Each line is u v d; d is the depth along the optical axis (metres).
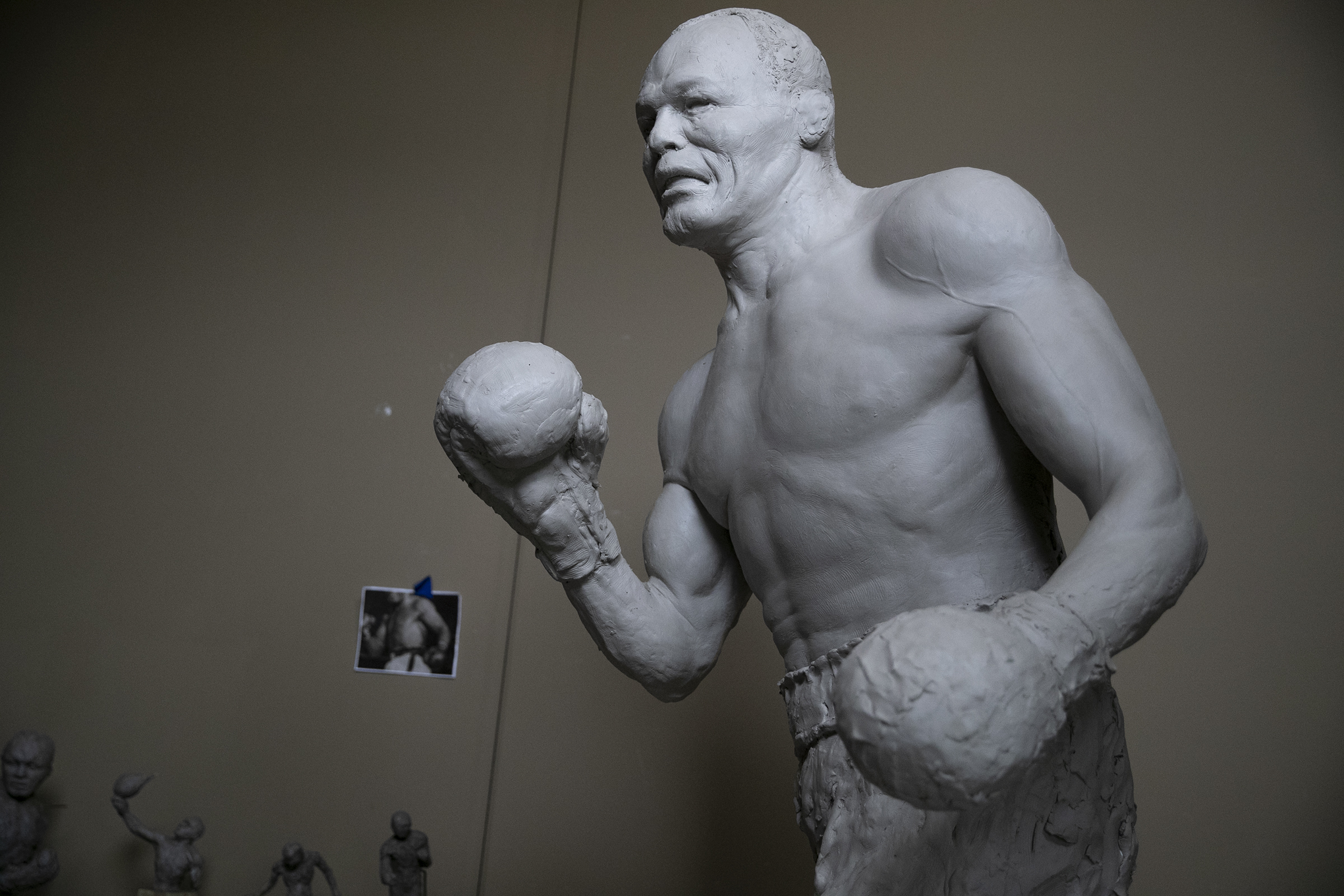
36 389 4.11
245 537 3.93
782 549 1.62
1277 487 3.31
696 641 1.86
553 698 3.66
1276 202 3.52
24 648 3.87
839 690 1.11
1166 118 3.66
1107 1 3.82
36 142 4.34
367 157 4.25
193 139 4.32
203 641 3.85
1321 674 3.17
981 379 1.50
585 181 4.11
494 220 4.12
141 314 4.16
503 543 3.85
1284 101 3.59
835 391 1.53
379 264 4.14
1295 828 3.09
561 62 4.25
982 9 3.92
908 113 3.84
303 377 4.06
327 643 3.81
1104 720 1.48
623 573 1.81
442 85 4.29
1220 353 3.43
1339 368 3.36
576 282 4.00
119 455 4.04
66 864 3.67
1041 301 1.42
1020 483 1.52
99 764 3.76
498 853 3.52
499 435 1.55
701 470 1.75
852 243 1.62
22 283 4.21
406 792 3.64
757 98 1.70
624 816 3.50
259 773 3.71
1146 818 3.14
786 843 3.38
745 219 1.70
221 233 4.22
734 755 3.48
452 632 3.78
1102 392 1.36
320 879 3.59
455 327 4.04
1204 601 3.27
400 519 3.90
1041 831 1.41
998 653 1.07
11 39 4.39
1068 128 3.72
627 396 3.84
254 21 4.39
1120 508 1.29
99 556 3.95
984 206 1.46
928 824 1.41
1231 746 3.16
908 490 1.49
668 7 4.25
